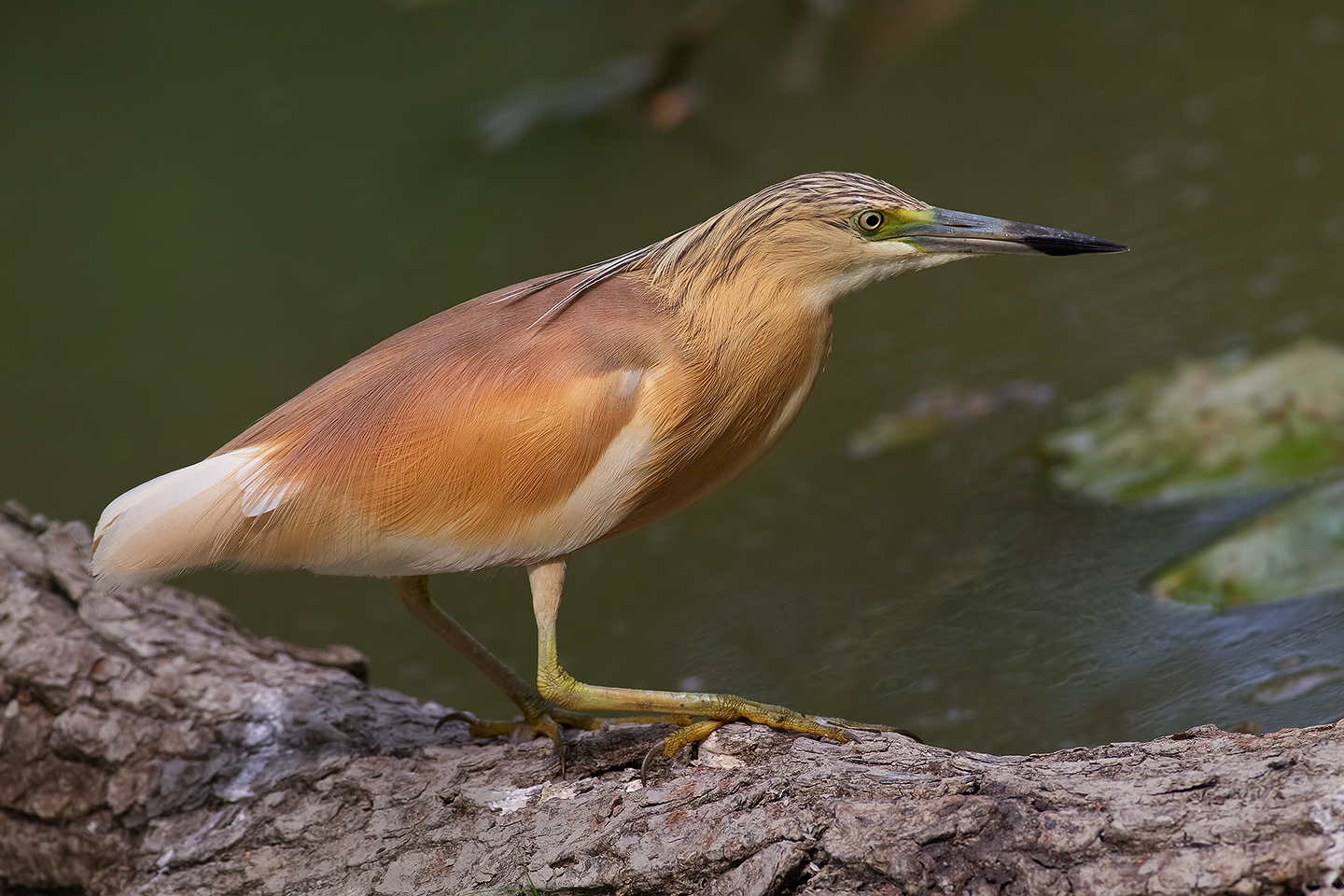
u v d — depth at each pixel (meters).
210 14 23.05
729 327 6.99
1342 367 10.93
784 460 12.16
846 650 9.74
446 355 6.91
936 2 18.50
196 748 7.68
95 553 6.75
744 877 5.74
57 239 17.14
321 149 18.22
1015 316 13.41
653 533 11.64
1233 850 5.15
